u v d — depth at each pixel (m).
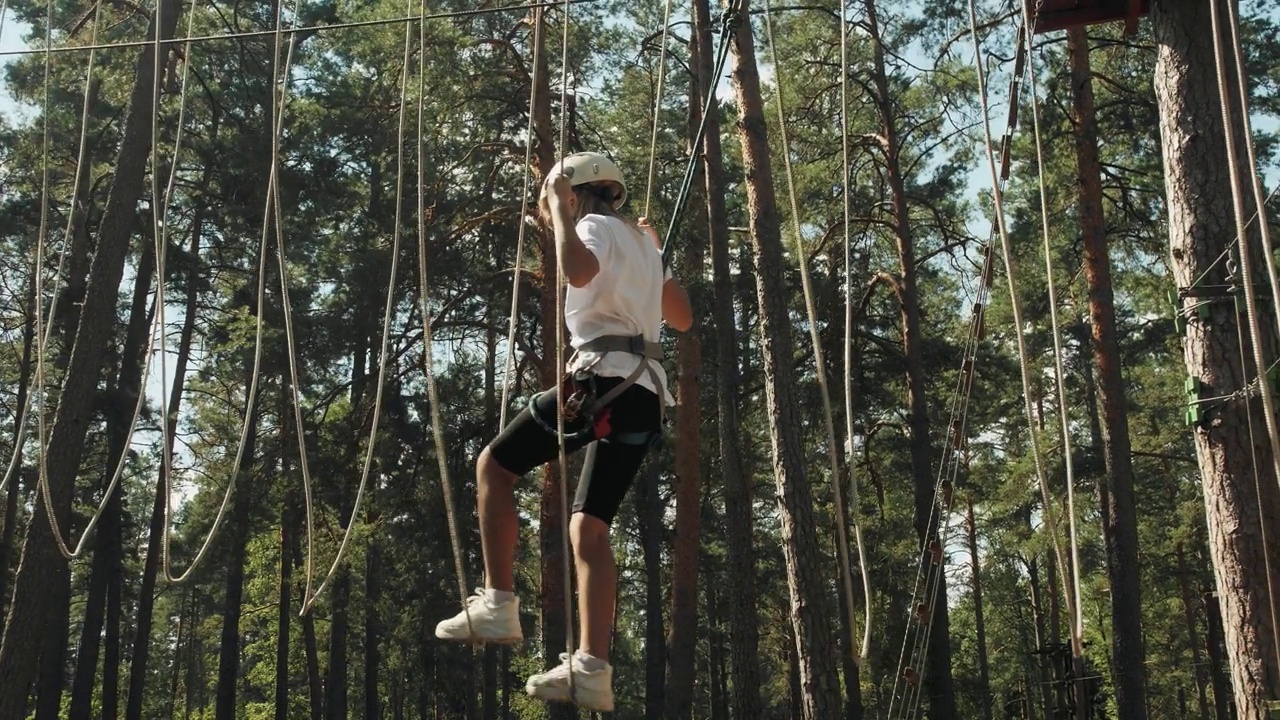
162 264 5.26
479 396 25.83
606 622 3.56
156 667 57.69
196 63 21.72
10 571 29.06
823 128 20.19
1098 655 42.47
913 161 22.70
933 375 23.61
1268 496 7.98
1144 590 37.31
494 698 28.23
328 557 21.89
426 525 20.98
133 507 37.84
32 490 29.25
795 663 32.22
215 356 26.62
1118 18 9.56
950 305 27.22
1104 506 23.48
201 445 30.44
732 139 22.36
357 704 47.03
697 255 20.38
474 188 21.67
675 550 19.80
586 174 3.81
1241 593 7.97
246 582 40.72
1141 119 19.36
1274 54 18.66
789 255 21.33
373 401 21.73
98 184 24.55
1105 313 18.45
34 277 26.53
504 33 20.70
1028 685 41.72
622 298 3.61
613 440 3.62
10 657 13.27
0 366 28.61
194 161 24.27
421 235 3.83
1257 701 7.84
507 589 3.62
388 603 23.02
